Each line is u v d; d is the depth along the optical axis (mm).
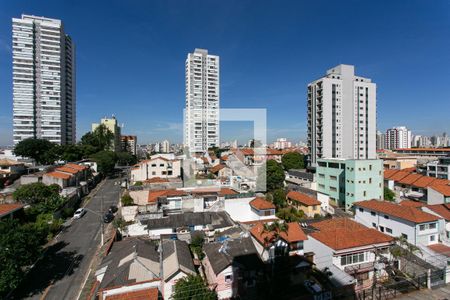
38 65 84125
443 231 26078
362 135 66625
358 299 17297
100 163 63312
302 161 69125
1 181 47062
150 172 54719
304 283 18328
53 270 21656
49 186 37344
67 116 94000
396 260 20828
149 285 17438
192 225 28938
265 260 20859
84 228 31312
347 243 20344
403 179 49250
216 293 17500
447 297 16984
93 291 17891
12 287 17047
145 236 28000
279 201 37406
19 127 82062
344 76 65312
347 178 41062
